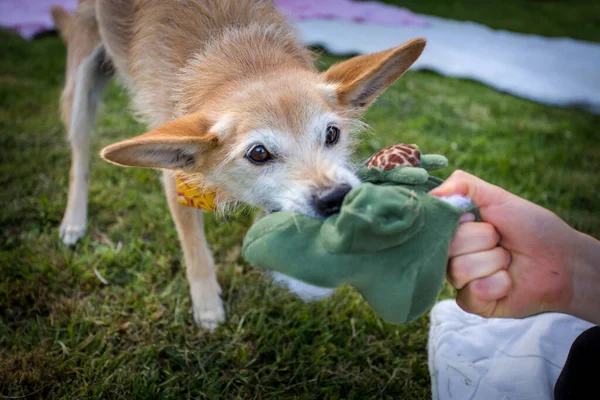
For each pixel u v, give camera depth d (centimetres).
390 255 28
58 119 80
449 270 30
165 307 50
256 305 51
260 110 40
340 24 138
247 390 43
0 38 109
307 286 30
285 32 49
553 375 40
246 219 62
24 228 59
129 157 37
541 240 31
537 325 44
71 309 49
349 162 45
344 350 46
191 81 44
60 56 104
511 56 131
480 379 40
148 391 41
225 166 41
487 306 32
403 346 47
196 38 47
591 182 75
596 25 176
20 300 49
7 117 79
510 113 99
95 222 61
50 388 42
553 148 85
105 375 43
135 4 51
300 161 39
